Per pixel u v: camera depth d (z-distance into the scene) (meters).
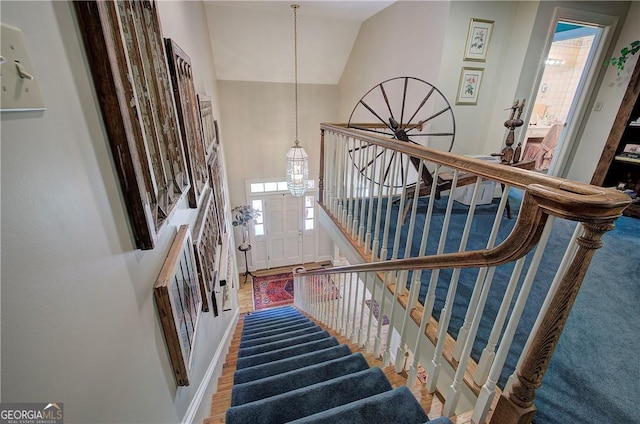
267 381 1.54
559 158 3.84
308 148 6.19
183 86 1.50
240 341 2.87
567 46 5.14
